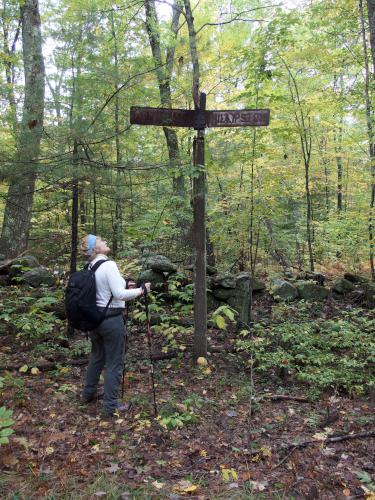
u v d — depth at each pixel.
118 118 6.31
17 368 4.80
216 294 6.39
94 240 4.11
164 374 4.92
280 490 2.93
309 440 3.57
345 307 7.37
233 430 3.75
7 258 8.20
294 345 5.43
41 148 5.26
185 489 2.88
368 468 3.19
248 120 4.89
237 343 5.30
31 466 3.06
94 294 3.83
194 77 4.99
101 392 4.38
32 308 5.60
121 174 5.57
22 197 7.70
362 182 11.23
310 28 9.90
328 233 12.01
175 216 7.11
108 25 8.24
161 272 6.77
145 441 3.50
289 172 9.47
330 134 12.62
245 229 9.04
